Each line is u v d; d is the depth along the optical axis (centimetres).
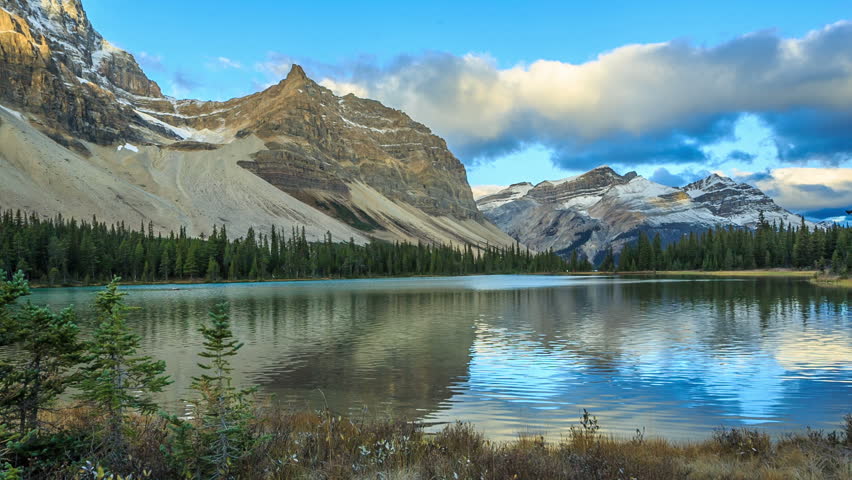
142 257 16562
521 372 2938
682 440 1719
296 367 3138
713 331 4462
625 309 6594
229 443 1024
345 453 1156
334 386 2638
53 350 1088
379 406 2241
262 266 18700
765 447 1379
